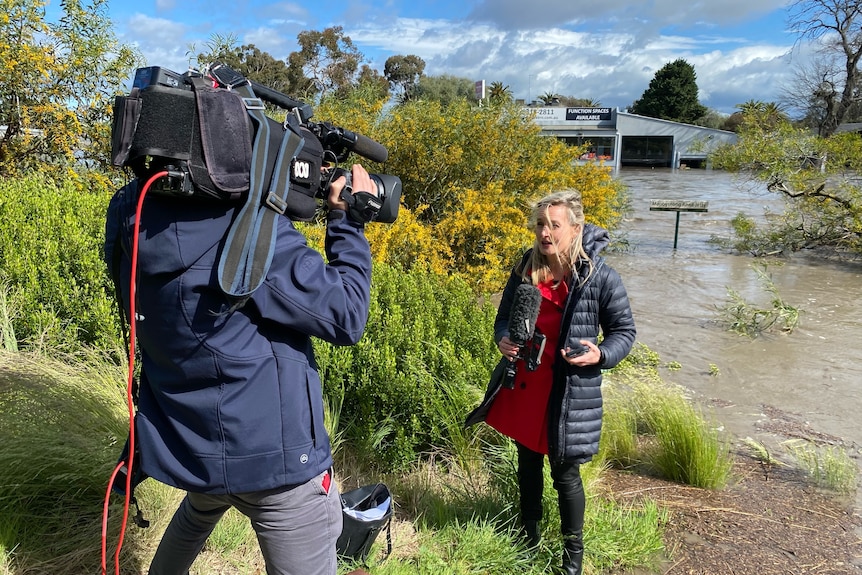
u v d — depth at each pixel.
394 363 3.86
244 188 1.63
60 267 4.59
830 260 12.54
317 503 1.86
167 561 2.13
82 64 8.68
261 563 2.80
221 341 1.68
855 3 25.44
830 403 5.67
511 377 3.03
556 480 3.01
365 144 2.03
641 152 56.16
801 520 3.78
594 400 2.92
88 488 2.86
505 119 9.41
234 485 1.72
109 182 8.99
